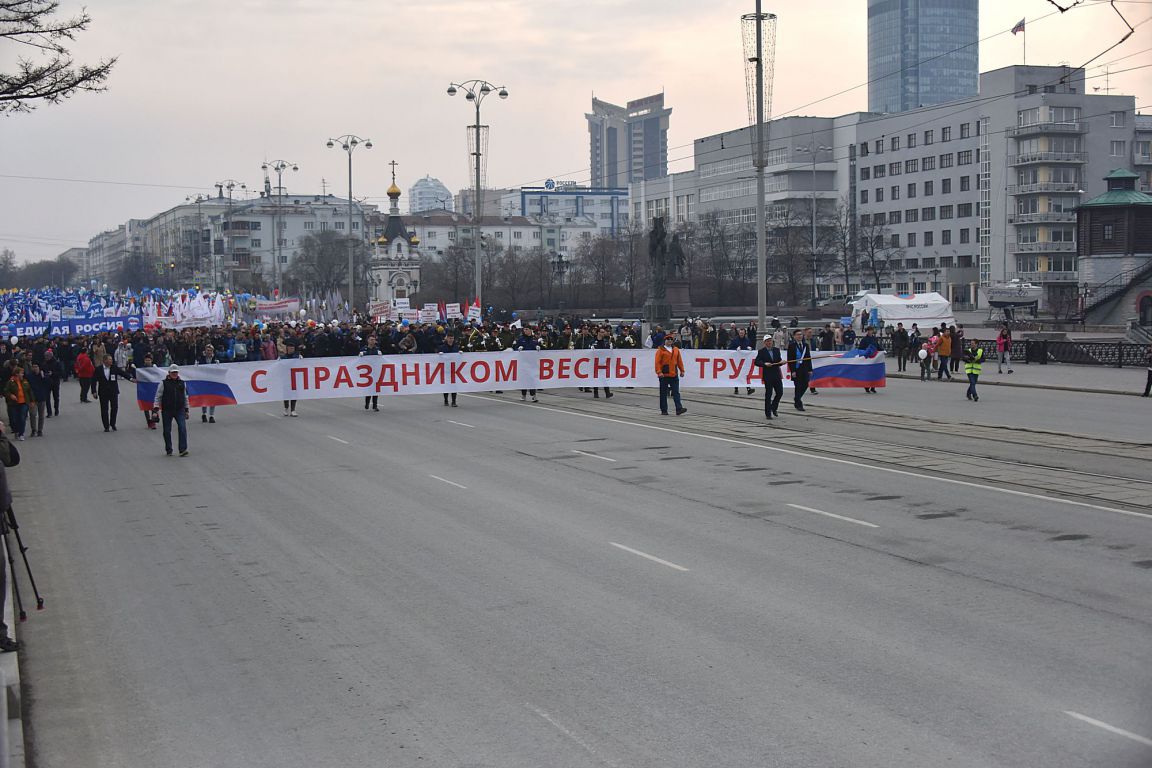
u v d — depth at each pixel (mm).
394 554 13367
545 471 19844
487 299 108125
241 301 78250
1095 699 8047
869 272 125188
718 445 23062
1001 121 109688
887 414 28781
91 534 15211
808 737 7445
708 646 9469
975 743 7281
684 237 125438
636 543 13641
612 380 35375
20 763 7301
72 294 63750
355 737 7711
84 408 36156
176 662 9516
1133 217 76875
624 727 7723
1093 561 12305
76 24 23203
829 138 135500
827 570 12062
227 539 14570
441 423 28578
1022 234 108125
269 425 29188
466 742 7555
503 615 10594
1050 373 45031
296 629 10352
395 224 129375
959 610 10422
